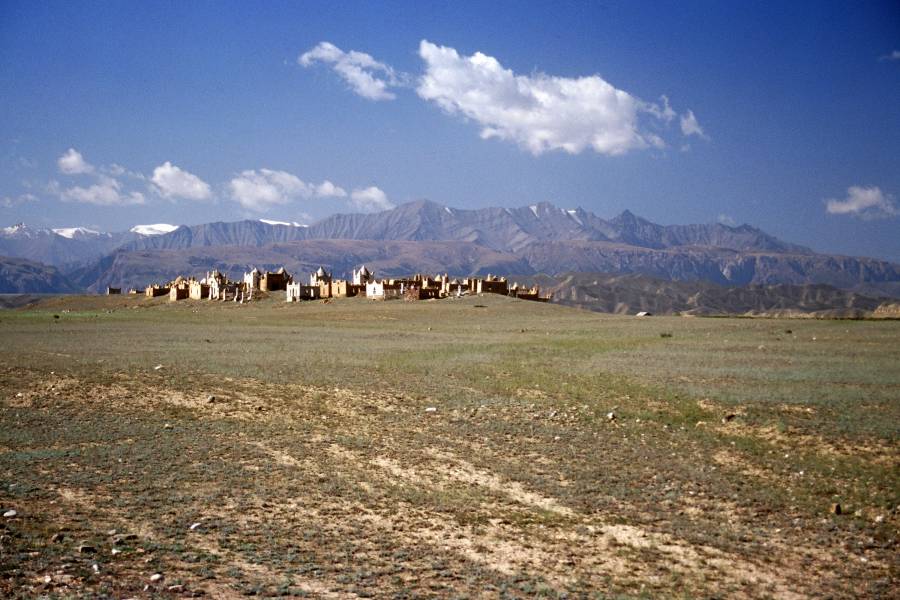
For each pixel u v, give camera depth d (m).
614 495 28.12
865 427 35.62
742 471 31.47
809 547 23.25
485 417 41.50
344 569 19.86
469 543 22.66
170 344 78.44
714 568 21.34
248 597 17.47
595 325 106.25
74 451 32.50
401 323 118.62
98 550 20.08
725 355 64.12
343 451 34.19
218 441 35.38
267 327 111.38
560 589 19.11
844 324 94.69
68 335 91.19
